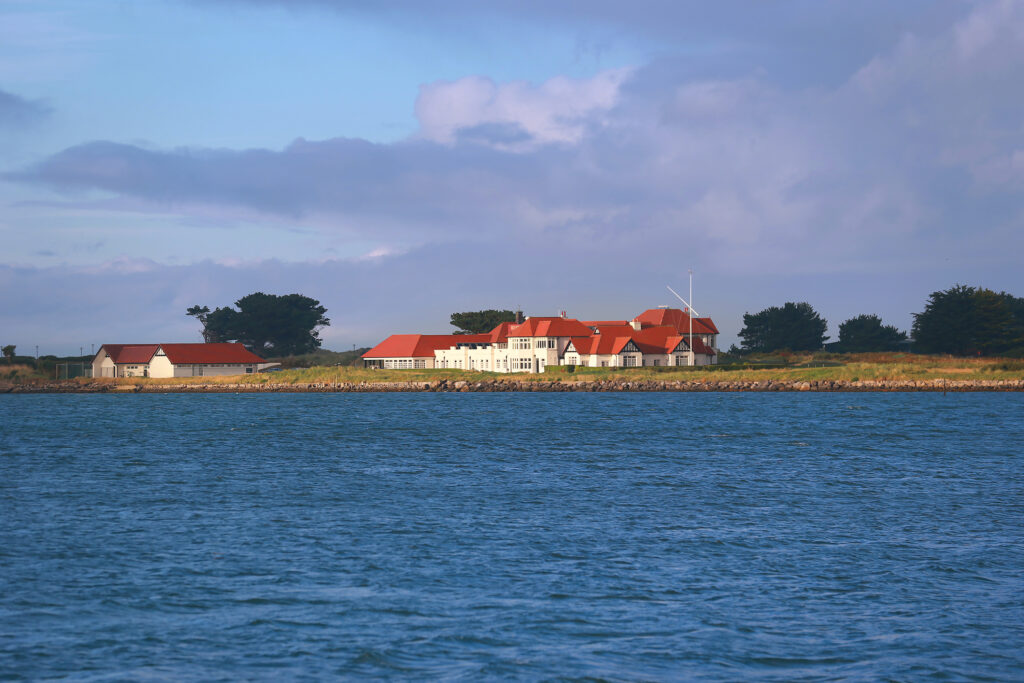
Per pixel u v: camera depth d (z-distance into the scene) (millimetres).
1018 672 100375
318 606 122188
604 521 176750
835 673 100062
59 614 118938
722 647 107438
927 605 122625
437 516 181875
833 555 148875
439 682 97625
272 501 199875
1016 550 152250
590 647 107375
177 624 115250
